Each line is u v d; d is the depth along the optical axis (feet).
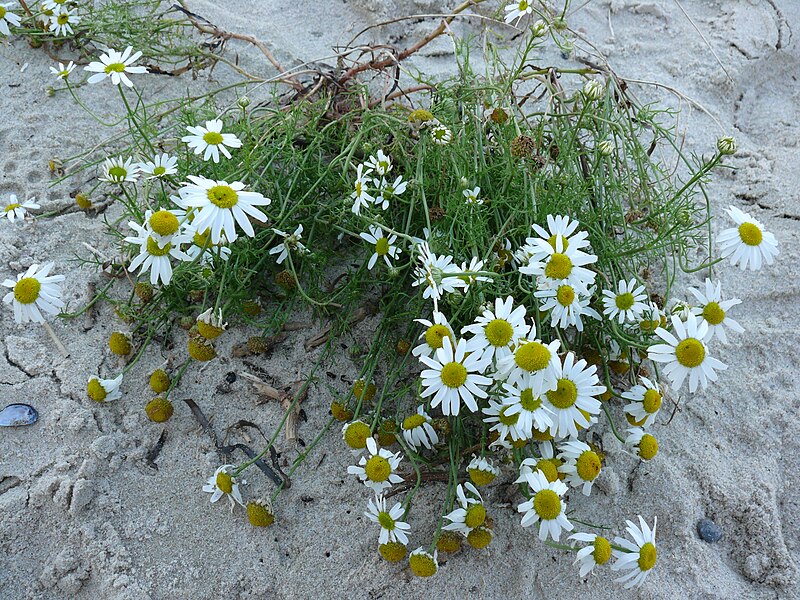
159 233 1.17
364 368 1.33
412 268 1.40
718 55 2.03
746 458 1.42
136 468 1.31
